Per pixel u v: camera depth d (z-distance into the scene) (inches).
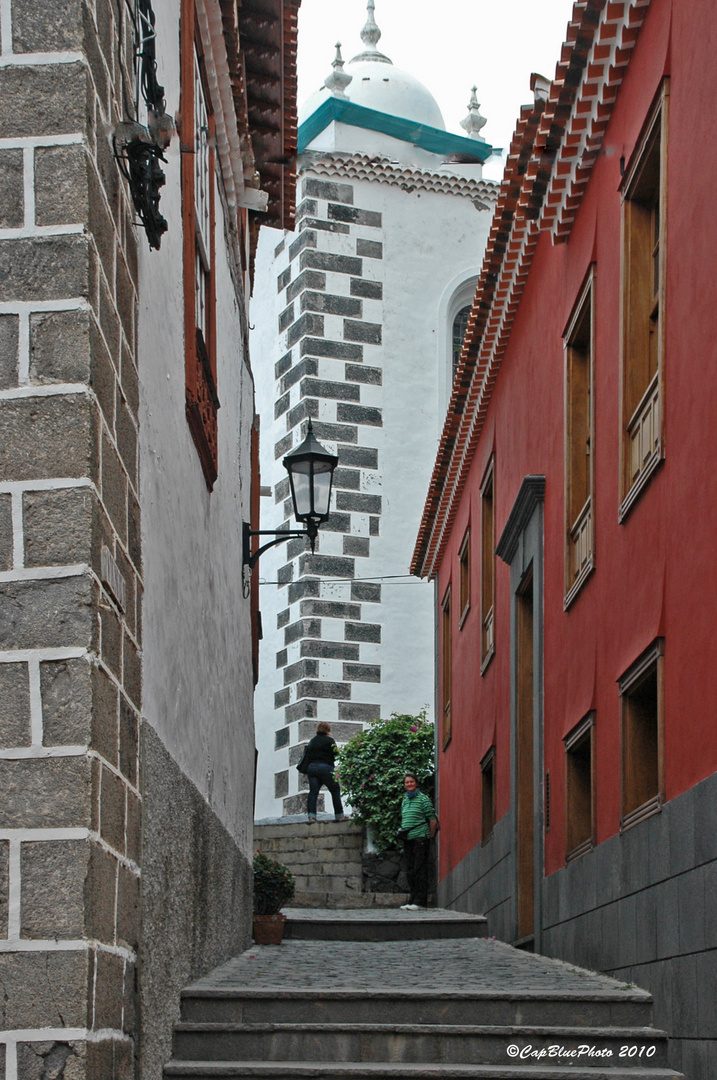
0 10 188.7
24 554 177.3
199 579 314.2
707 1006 244.7
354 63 981.8
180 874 266.8
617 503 334.3
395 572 876.0
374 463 886.4
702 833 251.0
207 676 327.0
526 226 447.2
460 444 634.2
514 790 478.9
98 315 189.5
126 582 204.2
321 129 911.7
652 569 297.6
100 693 180.2
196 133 339.9
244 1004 277.0
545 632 433.7
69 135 186.1
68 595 176.1
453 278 921.5
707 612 254.4
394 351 904.3
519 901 466.0
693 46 271.7
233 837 394.0
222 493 379.2
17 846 169.5
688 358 271.1
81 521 178.2
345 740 847.7
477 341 545.6
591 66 336.2
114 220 203.8
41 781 171.2
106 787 182.5
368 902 642.2
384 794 728.3
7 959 166.4
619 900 318.3
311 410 881.5
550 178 391.9
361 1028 268.8
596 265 365.4
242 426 465.4
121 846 193.9
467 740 625.3
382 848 713.6
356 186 914.7
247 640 467.8
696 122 268.2
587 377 402.6
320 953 422.9
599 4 321.1
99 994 174.4
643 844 295.9
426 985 309.3
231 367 423.2
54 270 183.6
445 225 927.7
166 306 263.7
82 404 181.0
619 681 325.1
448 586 730.2
